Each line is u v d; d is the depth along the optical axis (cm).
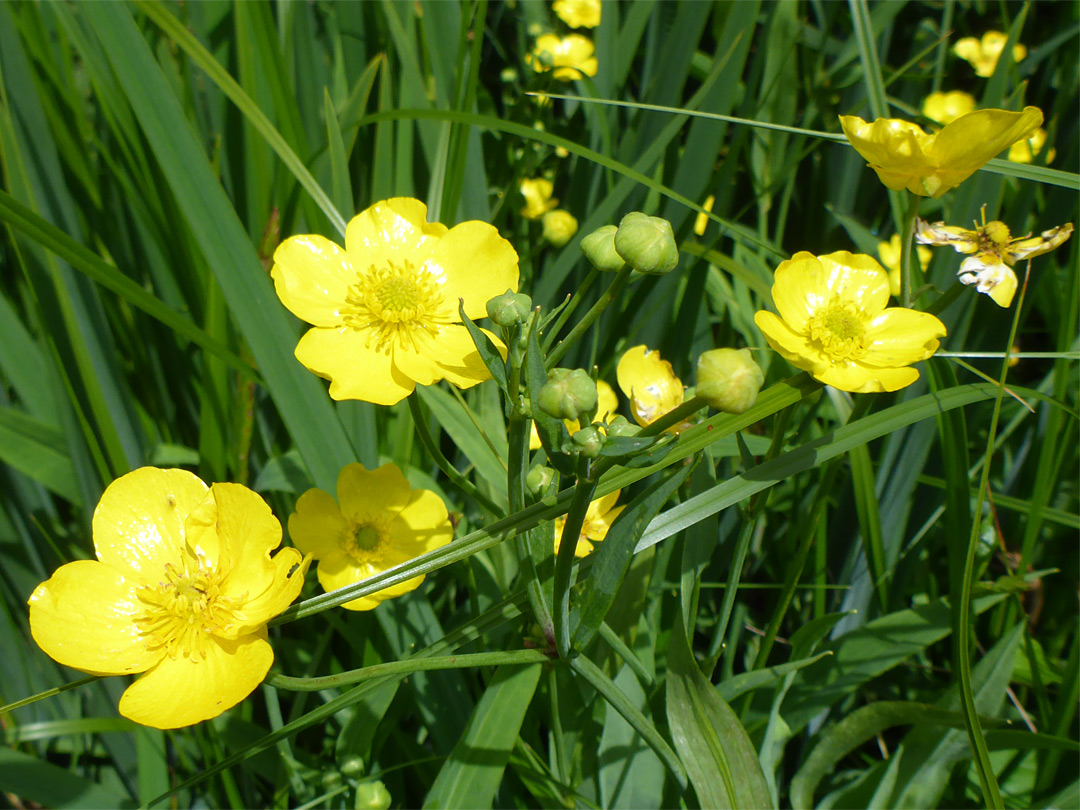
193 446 22
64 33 21
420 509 16
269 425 21
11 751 15
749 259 23
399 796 17
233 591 12
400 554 16
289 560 11
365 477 16
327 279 14
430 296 14
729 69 20
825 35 26
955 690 16
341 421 18
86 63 18
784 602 16
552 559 13
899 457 18
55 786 15
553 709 14
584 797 15
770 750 15
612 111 24
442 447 22
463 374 13
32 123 17
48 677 19
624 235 11
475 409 20
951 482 16
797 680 17
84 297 17
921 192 13
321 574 16
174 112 15
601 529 16
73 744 19
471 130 21
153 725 11
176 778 18
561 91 31
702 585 18
